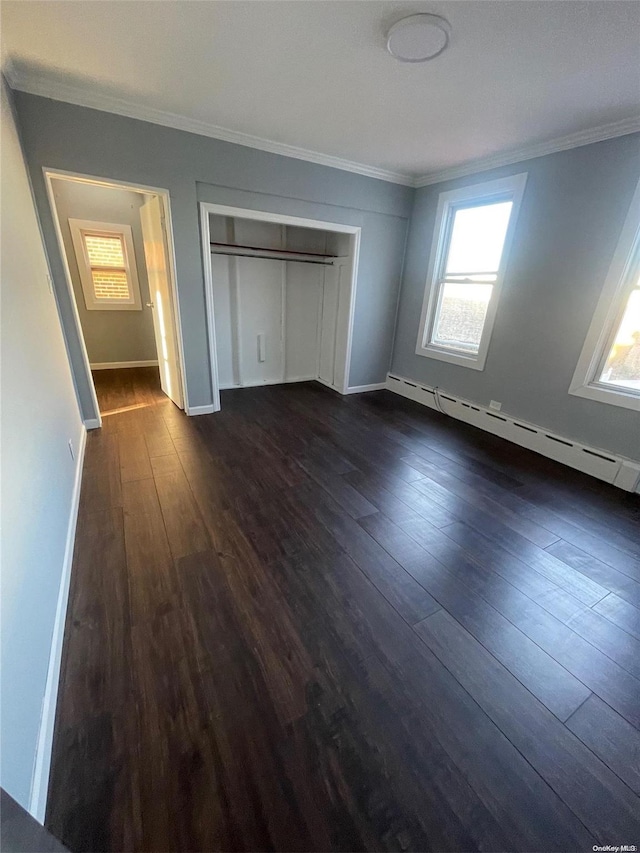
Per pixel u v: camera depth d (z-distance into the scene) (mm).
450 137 2812
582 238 2705
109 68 2088
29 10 1611
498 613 1582
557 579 1790
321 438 3309
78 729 1096
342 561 1840
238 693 1221
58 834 888
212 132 2861
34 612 1141
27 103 2312
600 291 2650
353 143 3041
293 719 1154
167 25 1707
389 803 975
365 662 1346
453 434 3516
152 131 2693
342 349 4555
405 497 2434
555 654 1413
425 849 898
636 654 1430
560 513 2320
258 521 2111
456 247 3820
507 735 1143
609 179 2504
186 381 3555
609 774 1059
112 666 1283
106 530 1974
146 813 932
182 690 1220
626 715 1216
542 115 2385
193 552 1847
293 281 4664
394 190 3924
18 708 904
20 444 1273
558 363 2982
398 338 4688
